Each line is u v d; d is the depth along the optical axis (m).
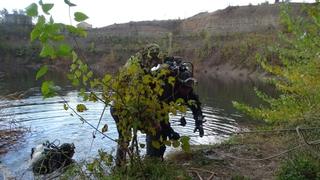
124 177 4.28
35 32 3.14
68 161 6.20
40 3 3.06
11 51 37.91
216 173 4.82
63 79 23.80
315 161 4.66
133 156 4.49
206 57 36.72
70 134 8.71
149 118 4.33
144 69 4.54
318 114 5.37
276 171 4.78
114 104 4.28
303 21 5.14
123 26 52.62
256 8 46.41
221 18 48.53
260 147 5.96
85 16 3.18
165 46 32.62
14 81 22.72
